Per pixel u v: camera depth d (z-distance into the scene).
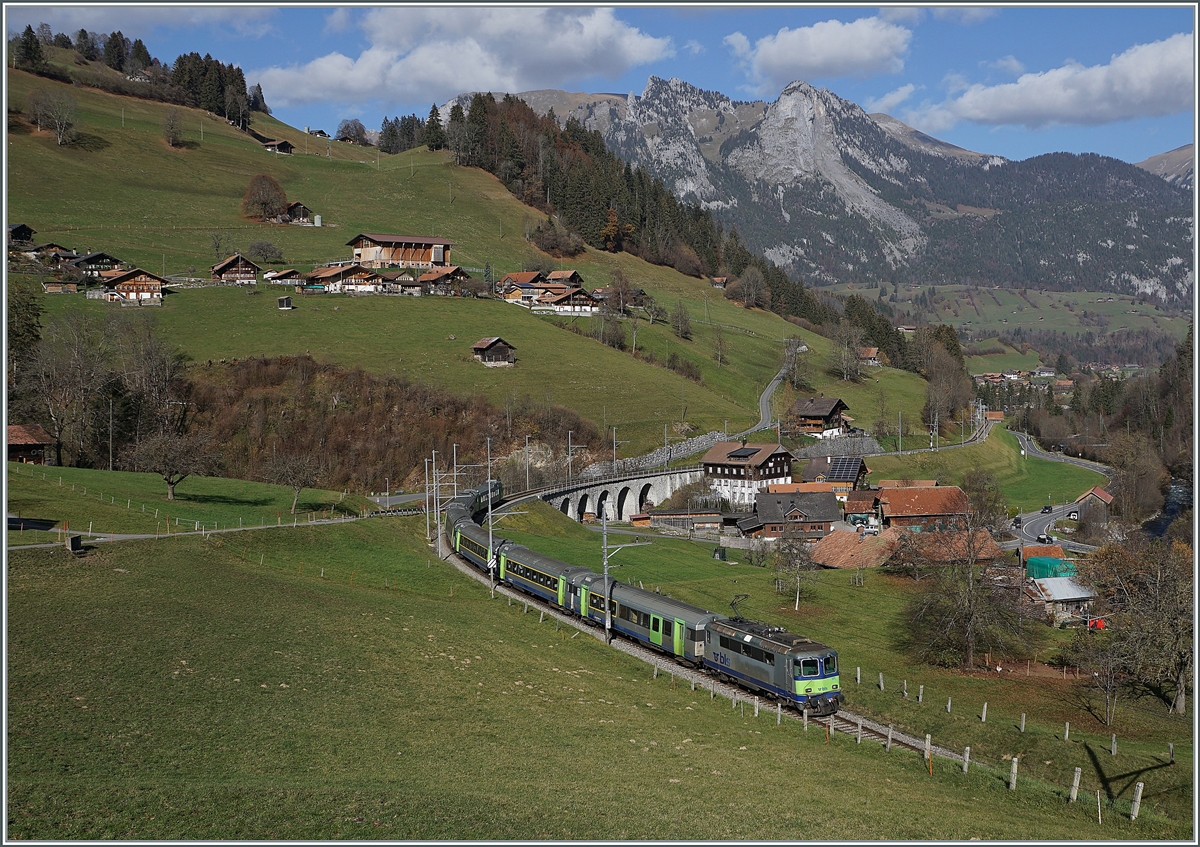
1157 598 69.94
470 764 38.47
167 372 160.38
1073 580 90.00
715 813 34.19
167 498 97.38
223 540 79.81
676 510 156.88
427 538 104.69
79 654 46.06
